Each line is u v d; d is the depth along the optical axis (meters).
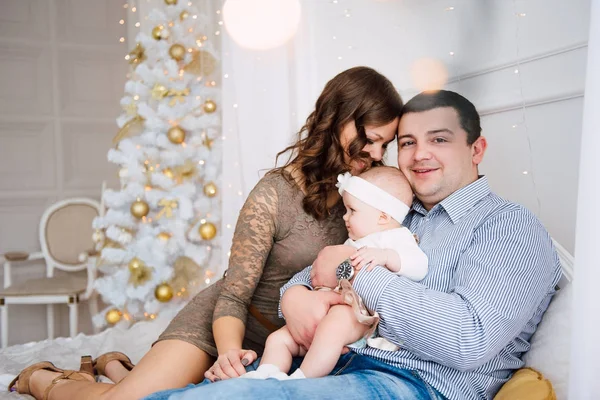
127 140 3.67
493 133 2.42
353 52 2.87
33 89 4.59
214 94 3.61
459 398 1.51
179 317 2.00
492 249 1.58
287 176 1.89
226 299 1.85
